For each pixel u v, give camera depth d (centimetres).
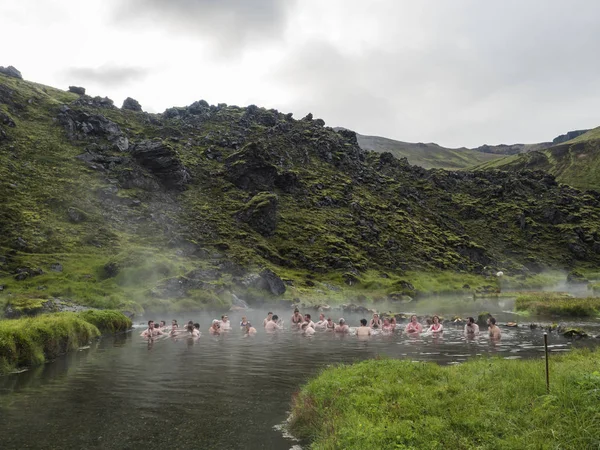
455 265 10825
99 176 8469
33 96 10931
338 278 7962
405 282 8106
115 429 1073
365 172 14588
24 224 6228
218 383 1538
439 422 894
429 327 3222
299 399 1235
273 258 8031
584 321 3591
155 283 5209
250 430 1066
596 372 1083
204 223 8288
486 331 3075
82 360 2012
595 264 13450
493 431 845
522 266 12294
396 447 782
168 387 1483
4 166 7606
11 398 1348
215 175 10581
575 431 787
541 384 1097
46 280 4881
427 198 15225
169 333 3011
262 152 11438
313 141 14738
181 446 966
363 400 1069
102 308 4225
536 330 3114
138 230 7225
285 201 10819
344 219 10850
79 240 6275
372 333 3016
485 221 14850
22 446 965
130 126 12050
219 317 4366
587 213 15725
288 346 2430
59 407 1252
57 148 9050
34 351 1944
